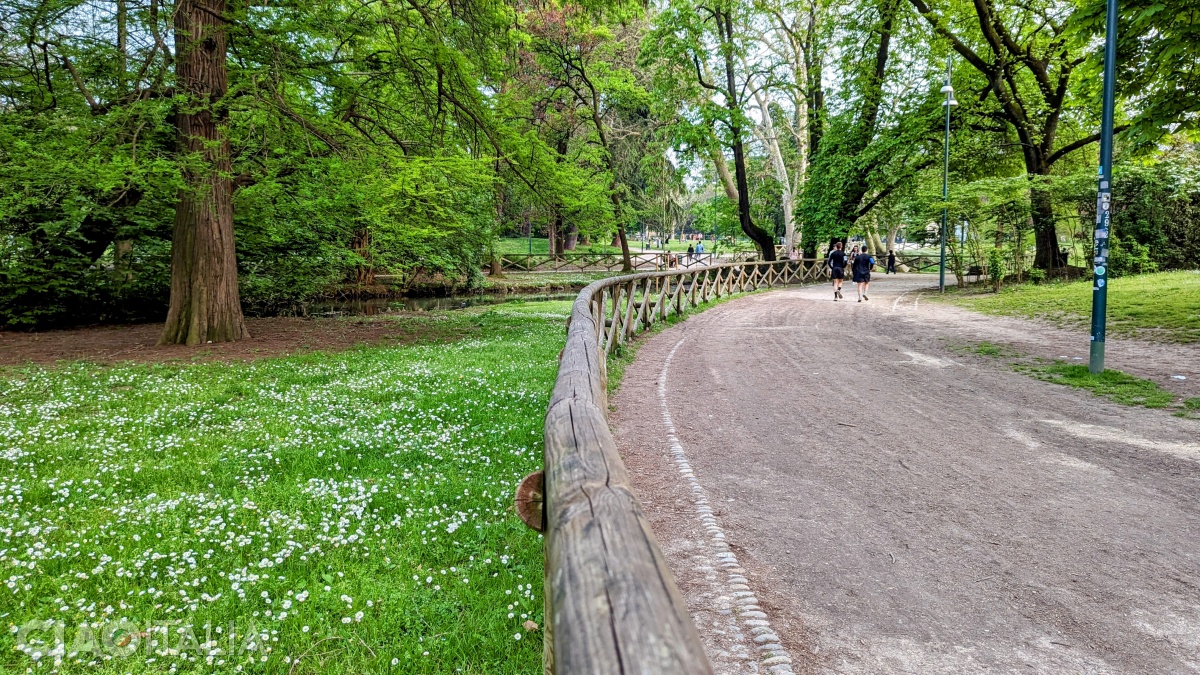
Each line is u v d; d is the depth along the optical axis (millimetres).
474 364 9656
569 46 26828
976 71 23312
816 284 28688
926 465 4934
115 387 8078
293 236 18328
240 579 3229
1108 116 7648
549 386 7926
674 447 5445
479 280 29844
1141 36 9758
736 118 28406
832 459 5117
